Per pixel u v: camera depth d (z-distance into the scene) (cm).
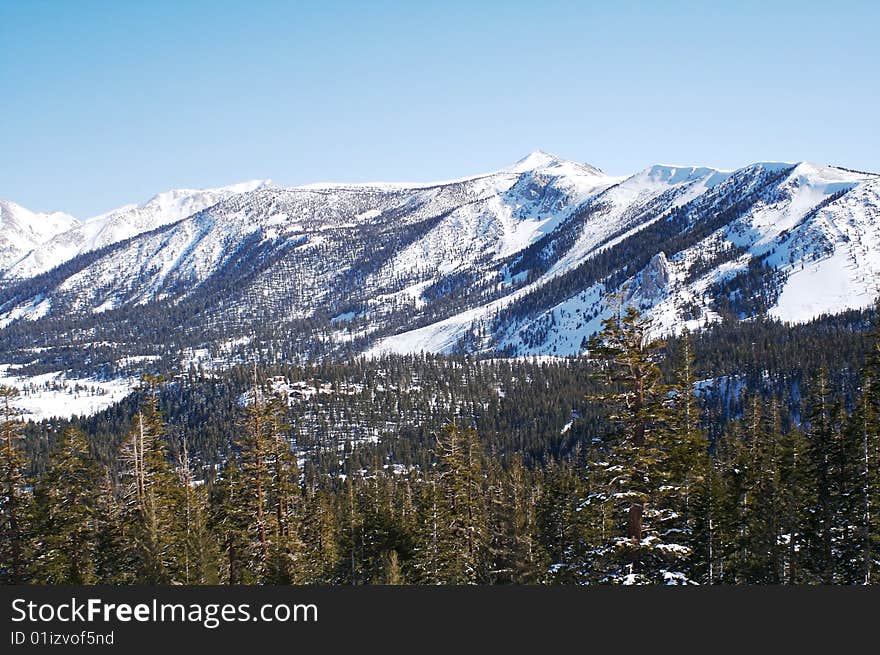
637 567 3105
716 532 4912
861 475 4600
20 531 4169
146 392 5691
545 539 6322
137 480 5244
